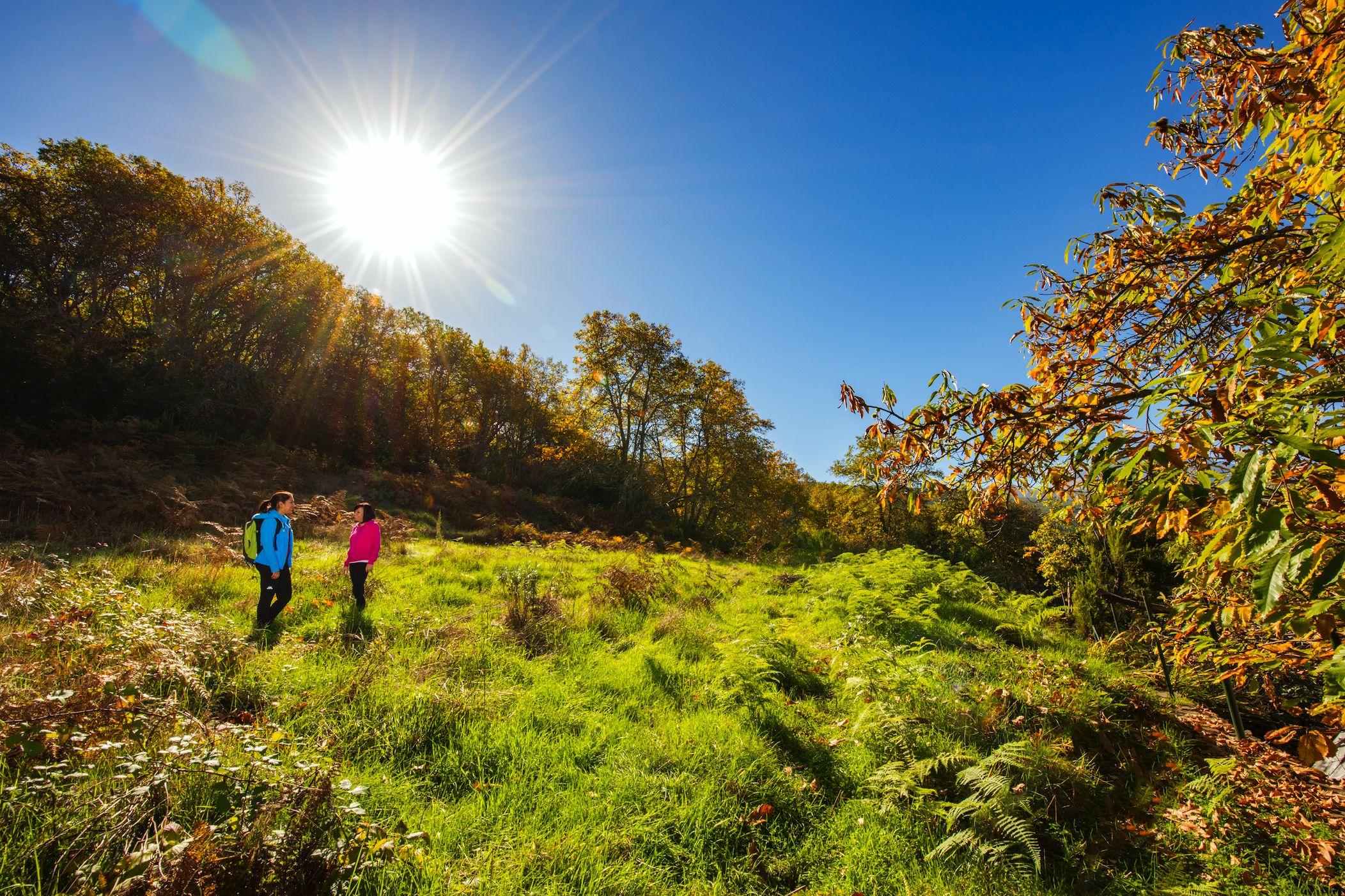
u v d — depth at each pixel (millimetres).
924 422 2076
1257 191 2322
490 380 36094
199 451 17297
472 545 16562
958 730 4758
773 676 5586
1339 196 1806
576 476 30328
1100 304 2545
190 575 7090
